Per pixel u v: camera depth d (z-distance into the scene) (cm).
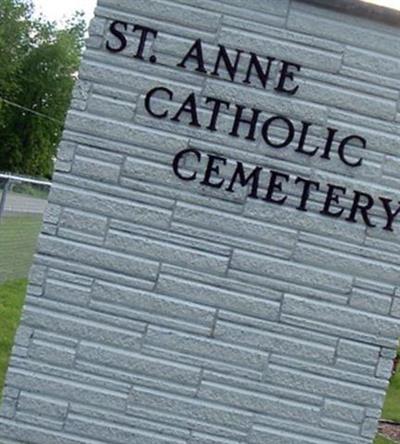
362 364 458
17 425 455
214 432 457
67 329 454
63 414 455
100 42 451
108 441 456
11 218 1348
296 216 456
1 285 1137
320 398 459
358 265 458
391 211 457
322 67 453
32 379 454
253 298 456
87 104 452
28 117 5112
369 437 459
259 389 457
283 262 456
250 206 455
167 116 453
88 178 453
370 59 453
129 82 451
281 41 452
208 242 455
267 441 458
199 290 455
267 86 454
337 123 455
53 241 453
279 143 455
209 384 456
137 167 453
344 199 457
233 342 456
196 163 454
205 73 452
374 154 456
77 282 454
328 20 452
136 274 454
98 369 455
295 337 457
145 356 455
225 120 454
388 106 455
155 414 456
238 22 451
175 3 450
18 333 454
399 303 458
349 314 458
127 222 454
